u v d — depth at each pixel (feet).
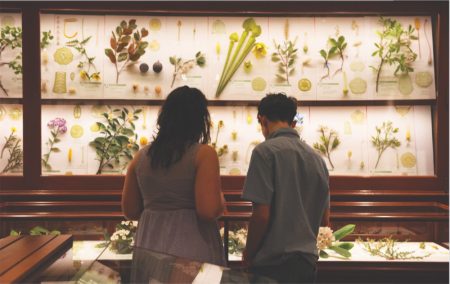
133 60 9.75
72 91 9.61
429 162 9.72
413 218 8.61
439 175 9.39
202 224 5.04
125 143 9.80
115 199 9.18
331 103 9.73
